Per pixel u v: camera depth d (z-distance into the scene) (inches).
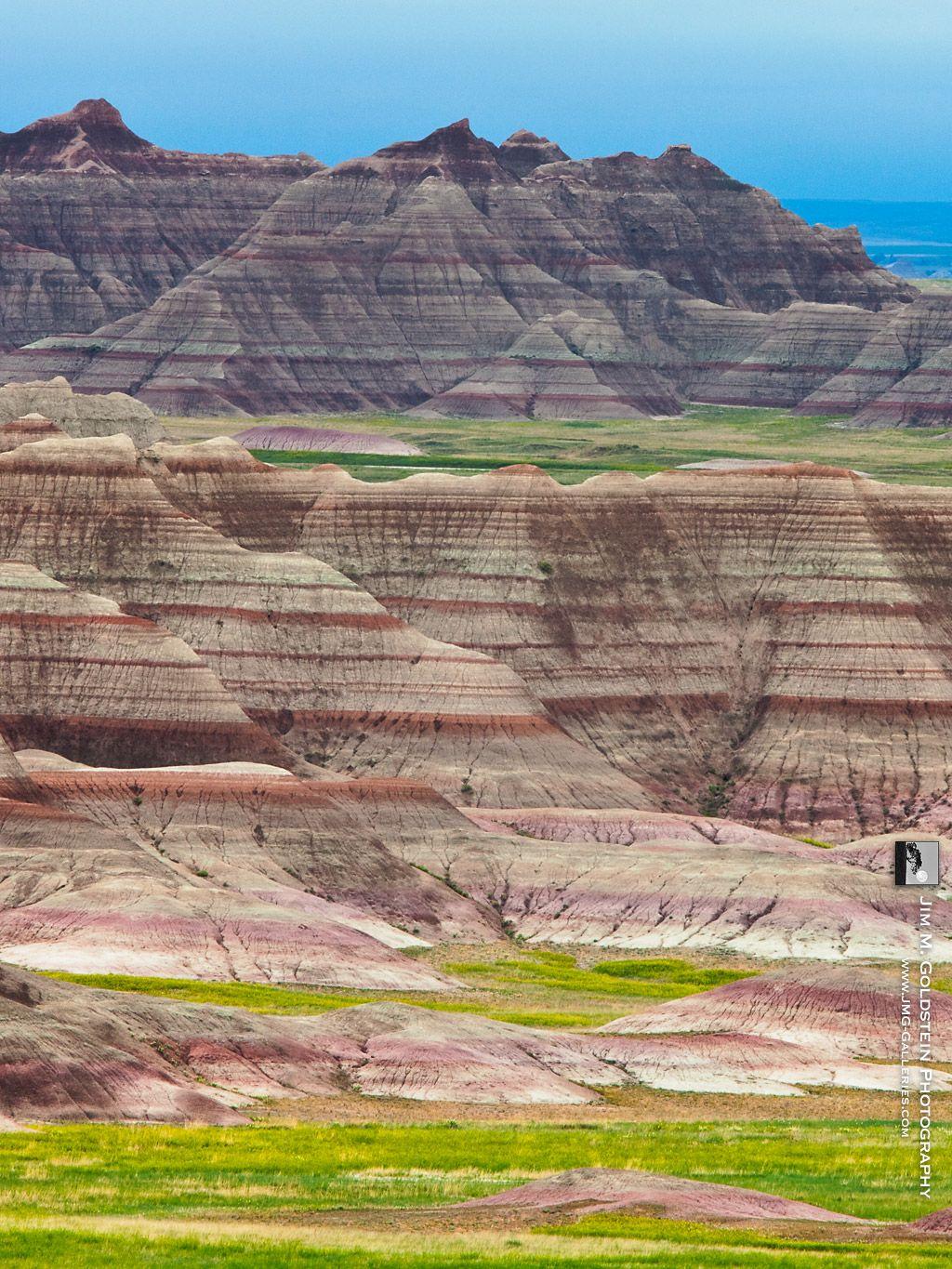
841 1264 6555.1
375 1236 6796.3
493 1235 6875.0
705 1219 7303.2
